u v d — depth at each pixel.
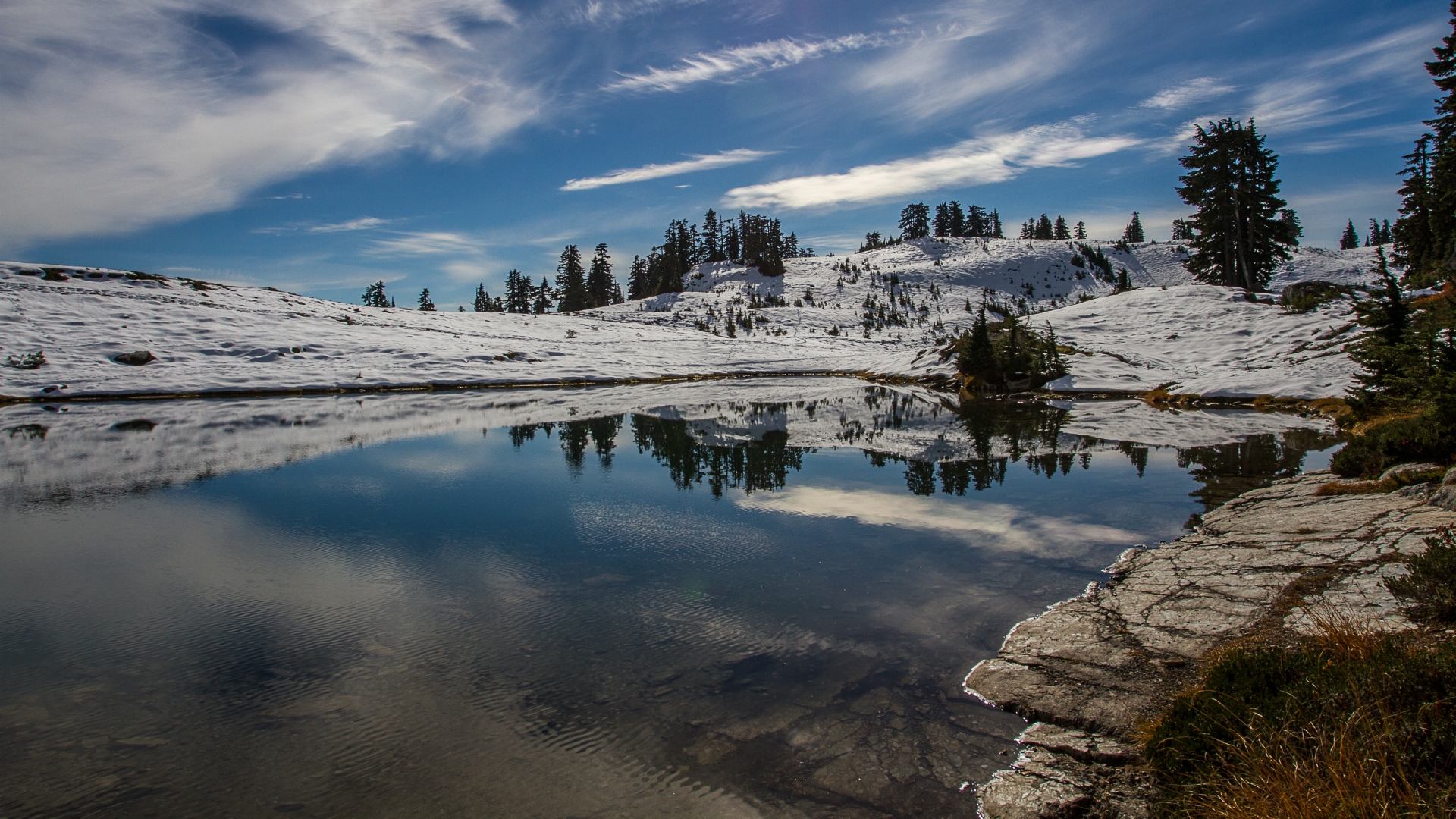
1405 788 2.75
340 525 9.82
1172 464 13.21
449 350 52.12
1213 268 57.78
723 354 65.31
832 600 6.61
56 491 12.31
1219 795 3.09
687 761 4.03
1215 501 10.05
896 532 8.99
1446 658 3.36
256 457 16.06
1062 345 40.38
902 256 158.75
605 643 5.73
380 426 22.20
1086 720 4.24
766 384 45.78
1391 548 6.42
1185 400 26.00
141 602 6.84
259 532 9.45
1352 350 17.81
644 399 33.28
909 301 121.38
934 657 5.31
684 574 7.48
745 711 4.60
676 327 96.25
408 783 3.84
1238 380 27.02
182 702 4.82
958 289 133.12
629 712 4.61
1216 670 4.12
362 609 6.60
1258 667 3.96
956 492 11.35
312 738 4.34
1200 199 55.22
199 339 46.16
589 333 75.50
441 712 4.64
